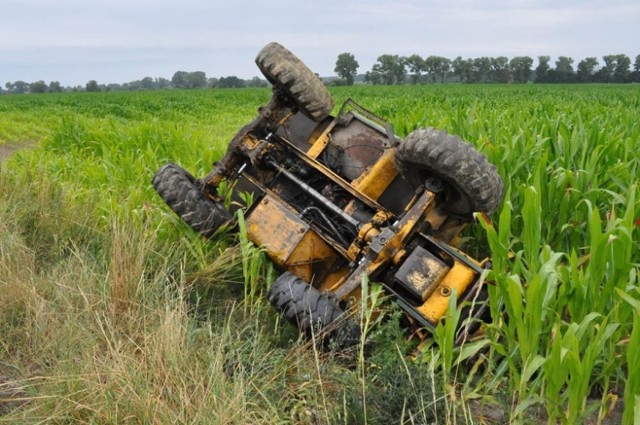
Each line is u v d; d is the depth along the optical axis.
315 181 6.86
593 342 4.33
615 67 118.31
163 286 5.82
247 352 4.90
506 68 122.50
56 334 4.80
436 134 5.61
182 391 3.99
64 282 5.53
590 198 6.71
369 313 4.60
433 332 4.94
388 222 5.86
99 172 9.77
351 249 5.76
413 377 4.39
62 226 7.25
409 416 4.18
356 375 4.47
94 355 4.23
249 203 6.89
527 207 4.99
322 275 6.09
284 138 7.13
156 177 6.79
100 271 6.04
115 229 6.25
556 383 4.23
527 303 4.43
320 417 4.27
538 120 11.21
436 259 5.32
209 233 6.57
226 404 3.93
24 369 4.75
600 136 8.59
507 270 5.83
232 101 47.06
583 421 4.73
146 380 4.04
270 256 5.88
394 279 5.33
